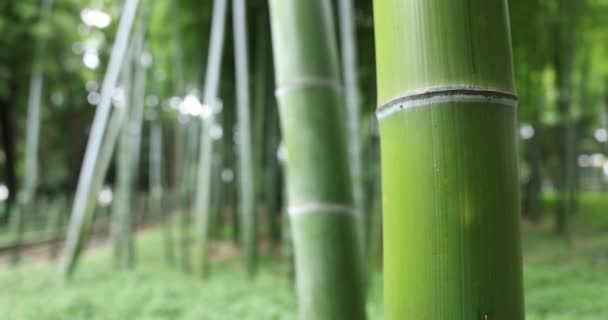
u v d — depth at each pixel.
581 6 7.25
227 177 9.55
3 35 9.22
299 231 1.48
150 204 12.91
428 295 0.87
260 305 3.91
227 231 9.26
